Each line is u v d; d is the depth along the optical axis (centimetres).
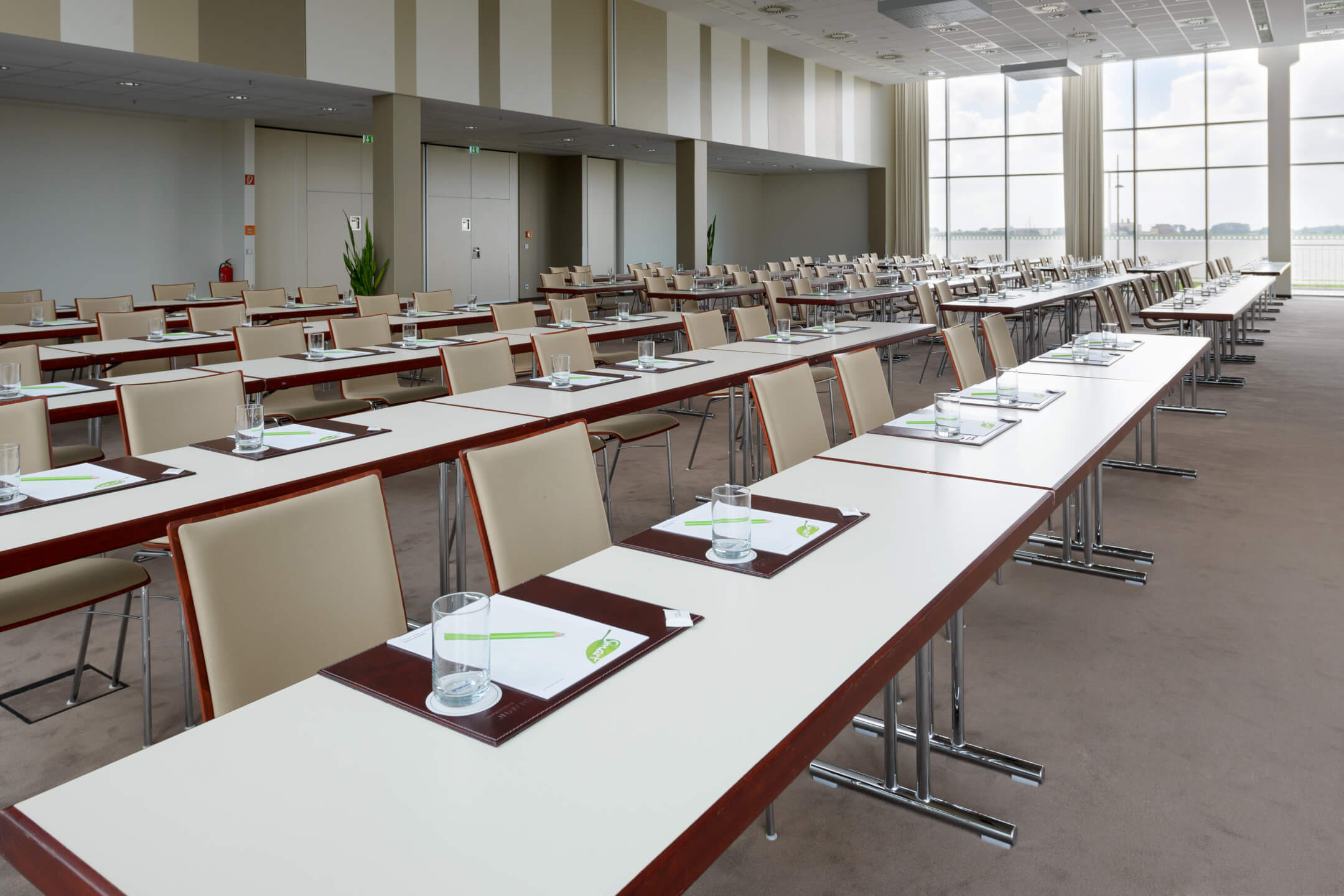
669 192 2062
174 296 952
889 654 146
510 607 162
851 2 1362
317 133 1470
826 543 197
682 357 498
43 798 108
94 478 251
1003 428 309
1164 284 1148
